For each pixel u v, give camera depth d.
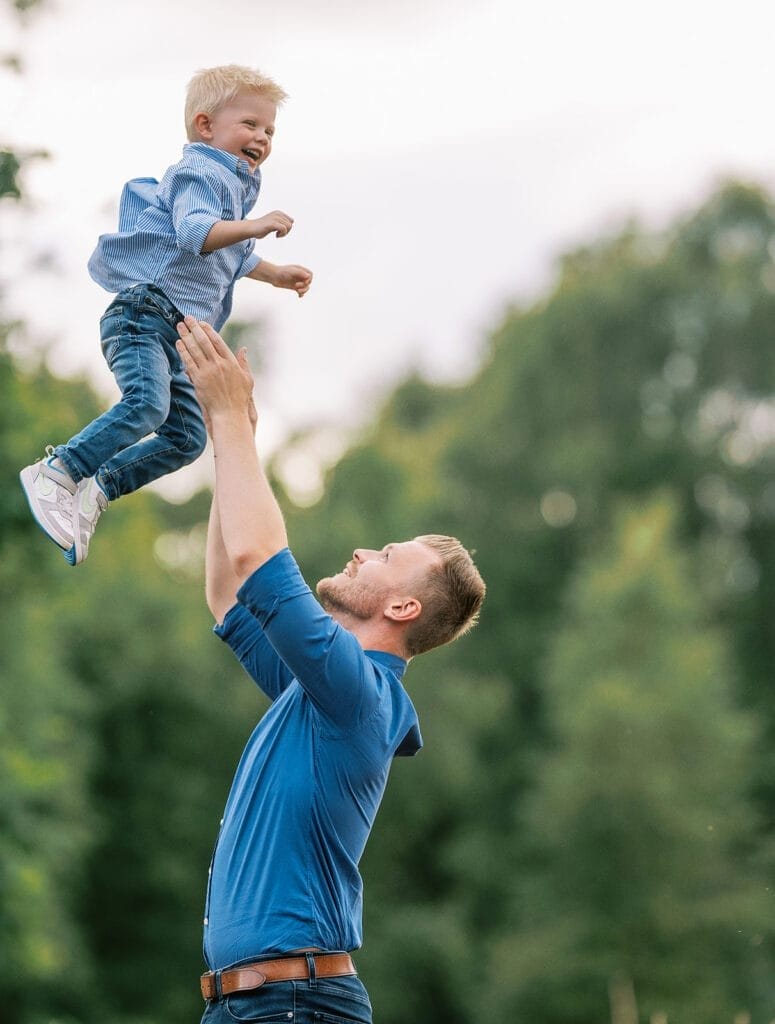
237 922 4.88
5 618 21.81
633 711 30.91
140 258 5.43
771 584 42.19
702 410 44.84
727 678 33.84
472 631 42.00
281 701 5.23
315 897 4.91
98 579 32.75
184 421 5.58
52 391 16.14
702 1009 29.03
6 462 14.48
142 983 31.80
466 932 34.78
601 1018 29.78
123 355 5.38
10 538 15.22
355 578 5.44
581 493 43.25
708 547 42.00
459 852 36.06
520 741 39.25
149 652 32.56
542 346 45.03
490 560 42.94
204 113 5.53
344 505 38.84
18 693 22.77
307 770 4.97
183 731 32.78
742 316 44.88
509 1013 30.59
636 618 33.34
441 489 43.91
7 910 16.83
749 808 31.81
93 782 31.91
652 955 29.70
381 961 33.06
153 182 5.59
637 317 44.81
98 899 31.98
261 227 5.24
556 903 30.73
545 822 31.30
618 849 30.31
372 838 34.88
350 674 4.92
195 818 32.50
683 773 30.88
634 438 43.94
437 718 35.69
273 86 5.59
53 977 24.50
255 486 5.06
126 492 5.51
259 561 4.95
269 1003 4.80
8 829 16.42
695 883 30.12
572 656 33.78
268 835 4.94
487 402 46.03
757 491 43.25
